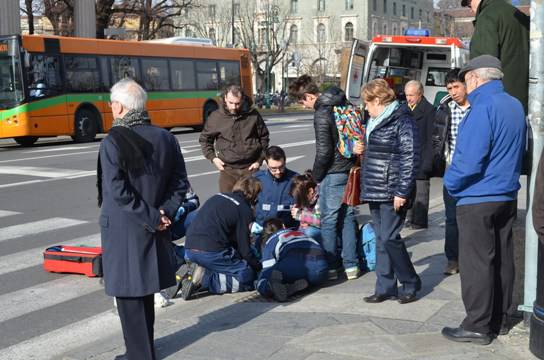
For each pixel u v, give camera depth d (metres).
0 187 12.78
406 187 5.19
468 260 4.46
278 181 7.14
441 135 6.98
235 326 5.14
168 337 5.01
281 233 6.35
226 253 6.29
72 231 9.18
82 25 35.38
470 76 4.43
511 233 4.61
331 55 84.88
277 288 5.83
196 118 27.22
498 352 4.34
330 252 6.43
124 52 24.19
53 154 18.59
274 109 54.62
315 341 4.67
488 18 4.92
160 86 25.56
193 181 13.50
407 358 4.29
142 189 4.25
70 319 5.95
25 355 5.16
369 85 5.32
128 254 4.25
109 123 23.48
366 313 5.26
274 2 76.94
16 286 6.86
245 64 29.75
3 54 20.88
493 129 4.30
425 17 96.50
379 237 5.47
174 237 7.51
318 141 6.18
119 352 4.84
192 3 43.91
